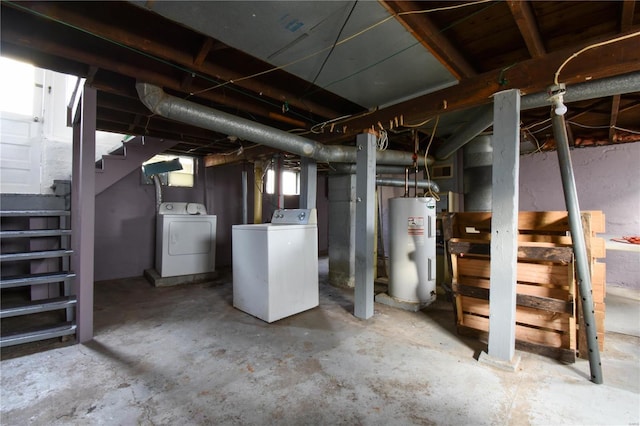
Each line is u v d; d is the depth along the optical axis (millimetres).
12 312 2119
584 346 2006
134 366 1912
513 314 1891
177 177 5086
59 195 2932
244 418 1438
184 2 1348
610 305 3113
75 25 1455
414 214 3045
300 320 2725
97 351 2115
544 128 3520
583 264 1766
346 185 3986
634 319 2713
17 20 1556
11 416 1445
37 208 2797
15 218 3336
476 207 3787
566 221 2078
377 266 4852
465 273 2389
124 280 4277
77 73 2039
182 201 5066
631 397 1587
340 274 4055
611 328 2510
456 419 1430
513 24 1710
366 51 1759
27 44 1589
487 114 2389
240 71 2150
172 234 4066
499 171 1896
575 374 1808
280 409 1502
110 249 4363
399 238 3115
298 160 5184
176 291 3715
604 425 1384
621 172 3805
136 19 1634
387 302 3145
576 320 2031
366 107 2664
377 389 1669
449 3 1495
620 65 1527
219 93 2486
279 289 2736
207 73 1991
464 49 1965
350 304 3203
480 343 2230
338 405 1534
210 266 4434
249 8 1391
